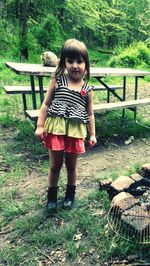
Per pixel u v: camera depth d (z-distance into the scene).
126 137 5.07
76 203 3.12
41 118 2.76
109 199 3.13
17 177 3.66
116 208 2.72
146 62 14.07
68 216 2.91
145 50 14.24
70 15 19.66
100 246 2.53
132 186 3.15
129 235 2.52
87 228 2.74
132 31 30.61
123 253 2.42
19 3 14.21
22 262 2.41
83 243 2.58
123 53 14.42
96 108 4.82
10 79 8.95
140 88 9.31
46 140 2.76
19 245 2.58
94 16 19.14
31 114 4.27
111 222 2.73
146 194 3.10
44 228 2.77
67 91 2.70
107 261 2.40
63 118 2.68
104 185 3.32
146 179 3.24
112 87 6.29
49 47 16.48
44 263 2.40
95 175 3.78
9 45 14.44
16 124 5.35
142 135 5.21
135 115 5.50
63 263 2.40
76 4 17.89
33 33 16.23
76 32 22.50
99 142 4.82
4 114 5.89
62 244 2.58
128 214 2.60
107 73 5.04
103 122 5.59
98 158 4.28
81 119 2.71
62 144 2.69
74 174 2.98
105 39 29.55
